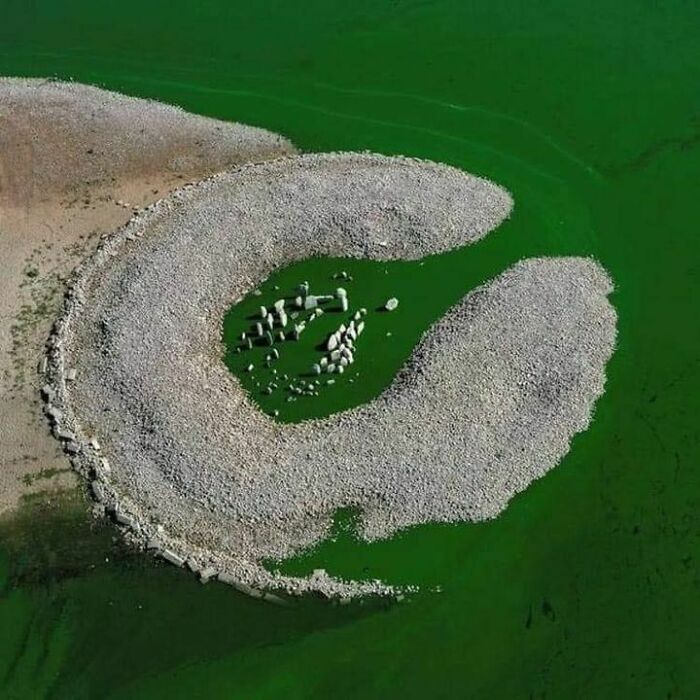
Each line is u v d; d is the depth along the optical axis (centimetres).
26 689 2548
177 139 3969
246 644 2588
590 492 2855
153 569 2716
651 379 3123
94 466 2914
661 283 3422
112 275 3441
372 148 3947
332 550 2741
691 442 2958
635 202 3725
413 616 2619
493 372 3098
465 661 2541
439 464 2878
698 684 2480
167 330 3241
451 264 3494
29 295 3412
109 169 3853
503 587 2667
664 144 3947
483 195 3703
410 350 3219
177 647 2594
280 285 3441
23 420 3055
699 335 3250
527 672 2519
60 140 3966
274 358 3203
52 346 3238
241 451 2919
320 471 2867
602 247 3559
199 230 3556
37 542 2786
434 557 2727
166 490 2852
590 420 3016
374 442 2930
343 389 3109
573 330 3225
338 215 3588
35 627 2645
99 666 2575
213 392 3086
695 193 3750
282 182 3744
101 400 3077
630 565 2698
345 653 2562
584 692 2480
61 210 3709
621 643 2556
